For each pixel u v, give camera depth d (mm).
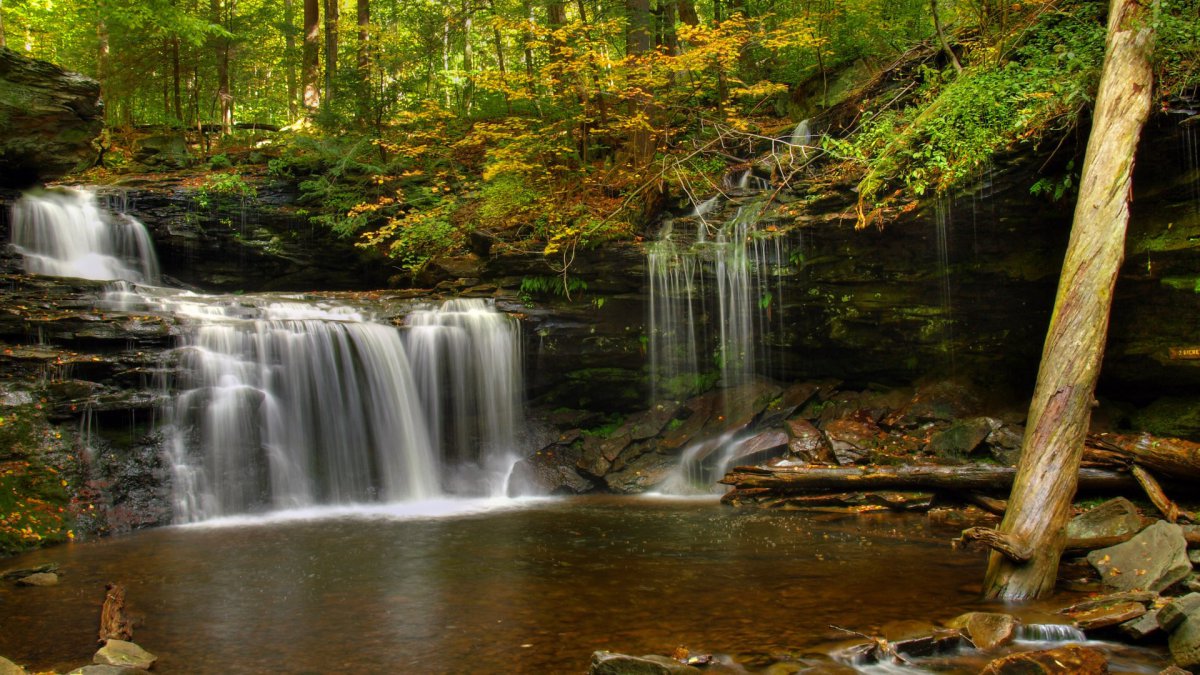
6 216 13656
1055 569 6043
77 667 4777
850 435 10820
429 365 12164
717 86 16641
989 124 9891
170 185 16938
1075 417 6438
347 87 18547
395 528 9258
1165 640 4973
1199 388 9156
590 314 12945
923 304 11227
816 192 12102
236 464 10555
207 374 10539
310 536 8836
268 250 16594
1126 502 7070
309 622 5648
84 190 15500
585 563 7312
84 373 9898
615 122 15625
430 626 5516
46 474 9023
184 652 5047
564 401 13359
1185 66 8508
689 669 4422
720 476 11578
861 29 15586
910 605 5773
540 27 14320
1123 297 9375
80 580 6988
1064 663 4383
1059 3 10664
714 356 12703
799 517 9375
